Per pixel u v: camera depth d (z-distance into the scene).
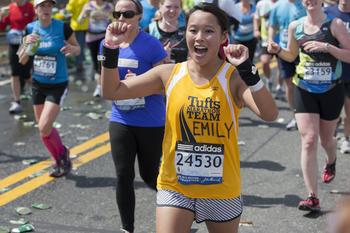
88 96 11.53
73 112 10.26
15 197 6.36
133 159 5.14
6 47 15.78
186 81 3.59
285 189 6.59
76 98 11.34
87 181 6.89
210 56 3.50
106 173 7.17
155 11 7.89
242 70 3.40
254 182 6.82
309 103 5.84
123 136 5.11
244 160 7.65
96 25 12.01
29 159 7.73
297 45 5.86
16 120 9.71
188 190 3.57
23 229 5.45
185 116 3.55
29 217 5.82
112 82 3.71
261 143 8.45
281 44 8.87
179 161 3.58
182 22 6.59
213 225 3.65
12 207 6.08
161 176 3.68
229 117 3.54
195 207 3.60
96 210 6.03
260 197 6.35
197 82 3.57
